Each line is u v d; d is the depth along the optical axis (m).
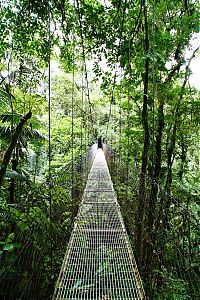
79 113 10.48
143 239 2.80
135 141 4.82
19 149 2.66
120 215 3.50
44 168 5.50
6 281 1.64
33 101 3.09
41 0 3.10
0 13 3.42
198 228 1.91
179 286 2.11
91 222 3.26
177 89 3.70
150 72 3.37
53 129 8.20
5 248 1.55
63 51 4.08
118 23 3.83
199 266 2.31
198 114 3.83
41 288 2.02
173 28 3.71
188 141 4.12
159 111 3.71
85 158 5.83
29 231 1.89
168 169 3.82
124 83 4.09
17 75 2.65
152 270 2.54
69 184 3.32
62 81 10.73
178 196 3.49
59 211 2.88
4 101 2.21
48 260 2.22
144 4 2.98
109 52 4.09
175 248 2.31
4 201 2.43
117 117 7.91
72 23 3.87
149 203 2.74
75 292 1.93
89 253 2.51
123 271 2.22
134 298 1.90
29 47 3.68
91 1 3.84
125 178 4.17
